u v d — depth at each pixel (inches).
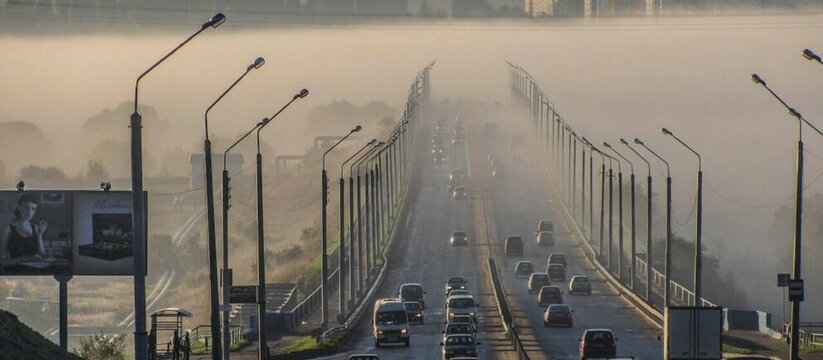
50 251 6003.9
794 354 5369.1
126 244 6003.9
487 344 7637.8
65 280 6008.9
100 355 7559.1
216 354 5290.4
